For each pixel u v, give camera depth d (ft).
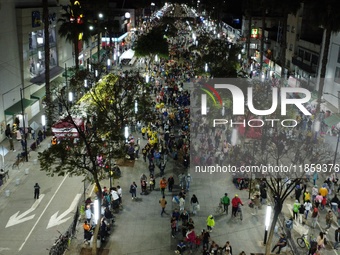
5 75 125.49
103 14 253.85
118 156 76.23
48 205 87.45
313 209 82.23
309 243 71.82
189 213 83.82
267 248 67.41
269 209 70.38
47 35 129.49
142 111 116.78
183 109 139.85
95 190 83.56
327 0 120.57
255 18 278.46
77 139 91.25
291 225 75.66
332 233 77.82
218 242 74.02
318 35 188.34
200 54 237.45
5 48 125.18
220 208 84.38
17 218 82.07
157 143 112.47
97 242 72.43
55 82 159.94
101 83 130.11
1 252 70.90
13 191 93.35
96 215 68.49
